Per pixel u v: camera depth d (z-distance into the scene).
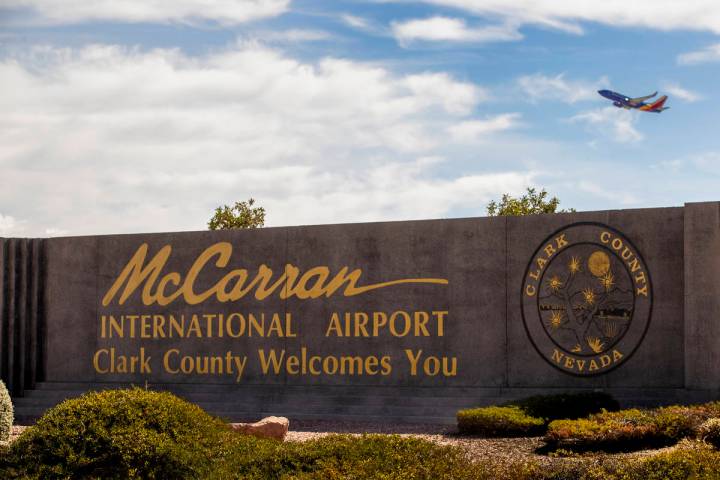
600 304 20.94
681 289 20.39
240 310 24.00
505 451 15.56
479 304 21.95
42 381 25.58
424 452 12.67
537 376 21.34
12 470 12.05
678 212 20.52
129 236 25.19
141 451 12.20
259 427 16.69
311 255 23.50
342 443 12.98
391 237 22.83
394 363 22.55
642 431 15.34
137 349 24.81
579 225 21.27
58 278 25.69
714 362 19.62
